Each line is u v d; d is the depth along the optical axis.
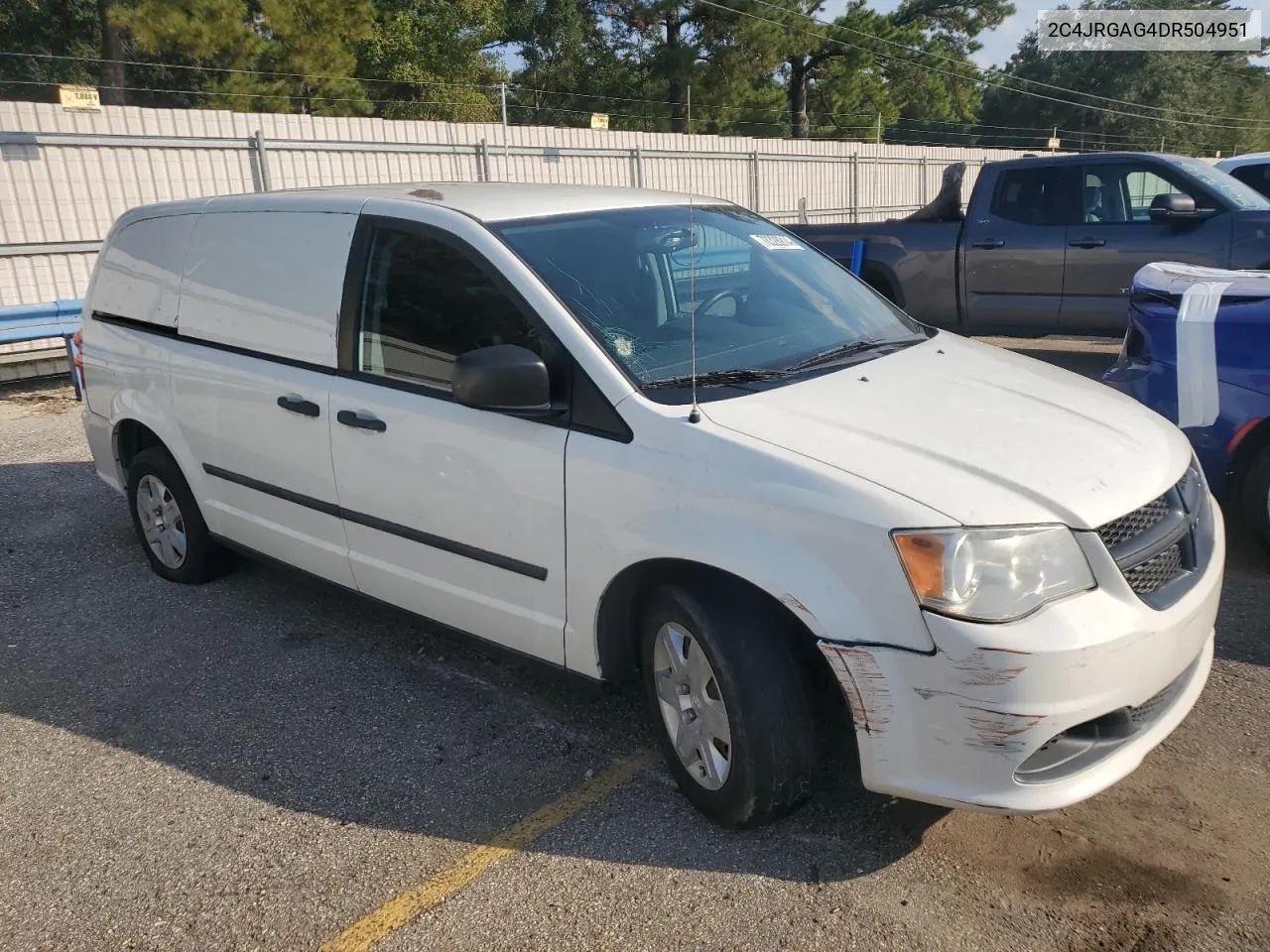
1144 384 4.73
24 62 32.25
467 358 3.02
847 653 2.57
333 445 3.79
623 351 3.15
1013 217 8.58
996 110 64.38
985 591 2.46
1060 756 2.56
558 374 3.14
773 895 2.71
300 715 3.76
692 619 2.84
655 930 2.61
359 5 24.17
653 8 35.94
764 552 2.66
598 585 3.04
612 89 39.31
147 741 3.63
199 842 3.05
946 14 52.62
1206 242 7.64
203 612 4.69
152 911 2.77
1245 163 10.93
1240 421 4.43
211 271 4.39
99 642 4.43
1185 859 2.79
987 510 2.52
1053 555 2.52
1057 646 2.44
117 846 3.05
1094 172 8.27
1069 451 2.79
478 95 35.44
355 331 3.74
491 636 3.49
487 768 3.38
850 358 3.45
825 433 2.81
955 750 2.51
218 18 21.56
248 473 4.27
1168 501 2.87
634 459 2.92
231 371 4.21
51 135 10.91
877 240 9.29
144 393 4.77
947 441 2.79
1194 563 2.90
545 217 3.60
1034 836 2.91
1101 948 2.50
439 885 2.82
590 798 3.18
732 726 2.80
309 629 4.49
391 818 3.13
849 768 3.25
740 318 3.62
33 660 4.27
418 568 3.65
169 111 12.04
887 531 2.51
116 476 5.23
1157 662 2.62
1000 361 3.65
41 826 3.16
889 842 2.91
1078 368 9.30
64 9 32.06
